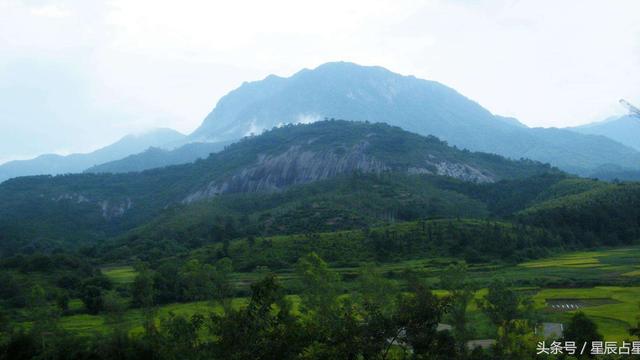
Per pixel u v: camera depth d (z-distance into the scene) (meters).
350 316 38.25
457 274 60.97
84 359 50.53
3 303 93.44
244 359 32.06
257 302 35.09
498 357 46.50
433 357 35.72
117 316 71.44
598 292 87.75
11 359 52.84
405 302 37.62
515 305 50.34
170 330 44.97
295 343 33.25
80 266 120.00
